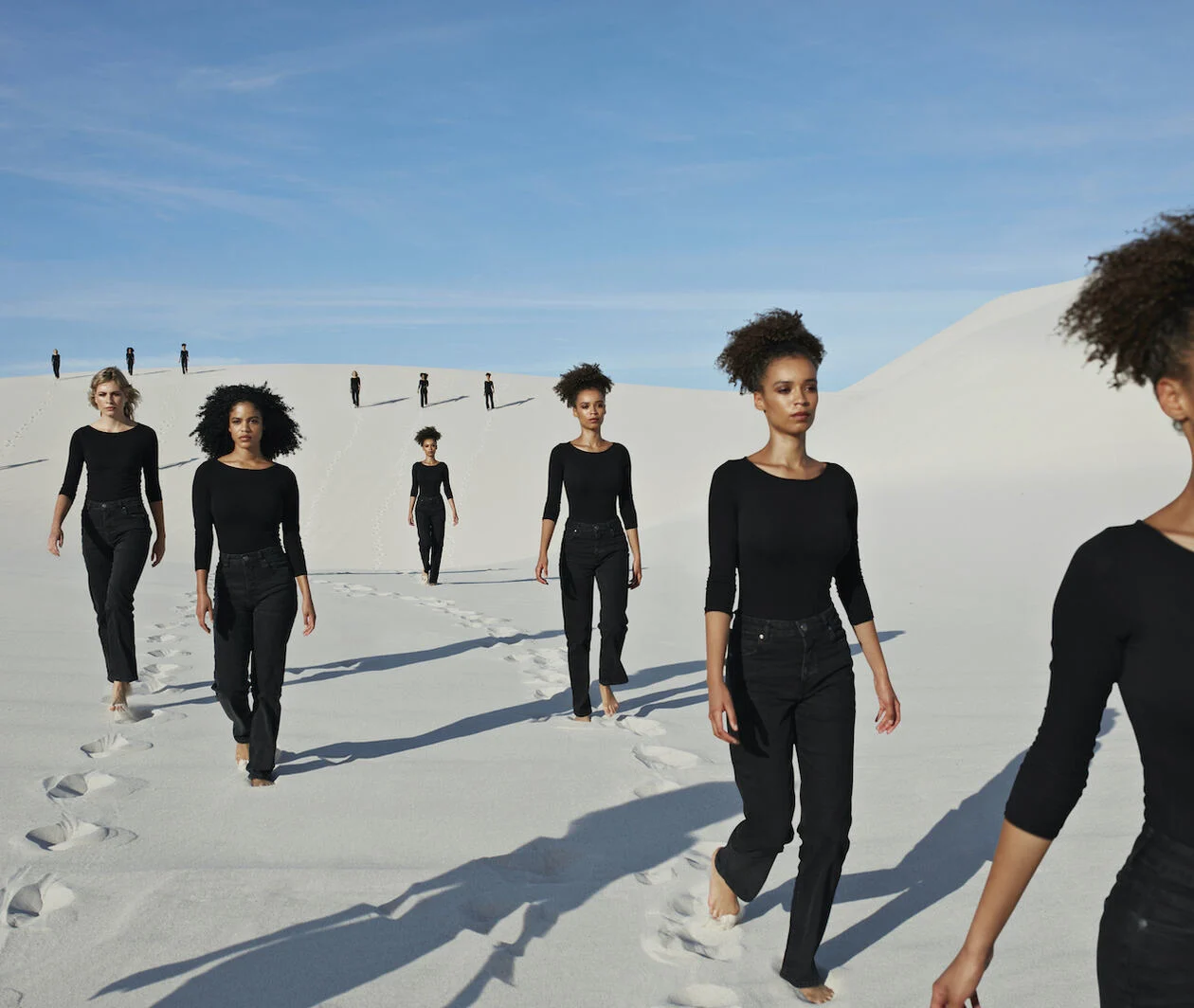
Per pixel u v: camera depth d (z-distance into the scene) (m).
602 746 5.73
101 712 6.16
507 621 10.88
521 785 4.97
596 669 8.09
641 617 11.27
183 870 3.83
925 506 19.42
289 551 5.21
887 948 3.32
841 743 3.15
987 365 30.92
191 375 44.12
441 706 6.70
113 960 3.14
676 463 33.69
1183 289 1.57
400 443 36.03
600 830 4.38
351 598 12.92
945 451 25.33
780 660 3.16
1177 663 1.53
